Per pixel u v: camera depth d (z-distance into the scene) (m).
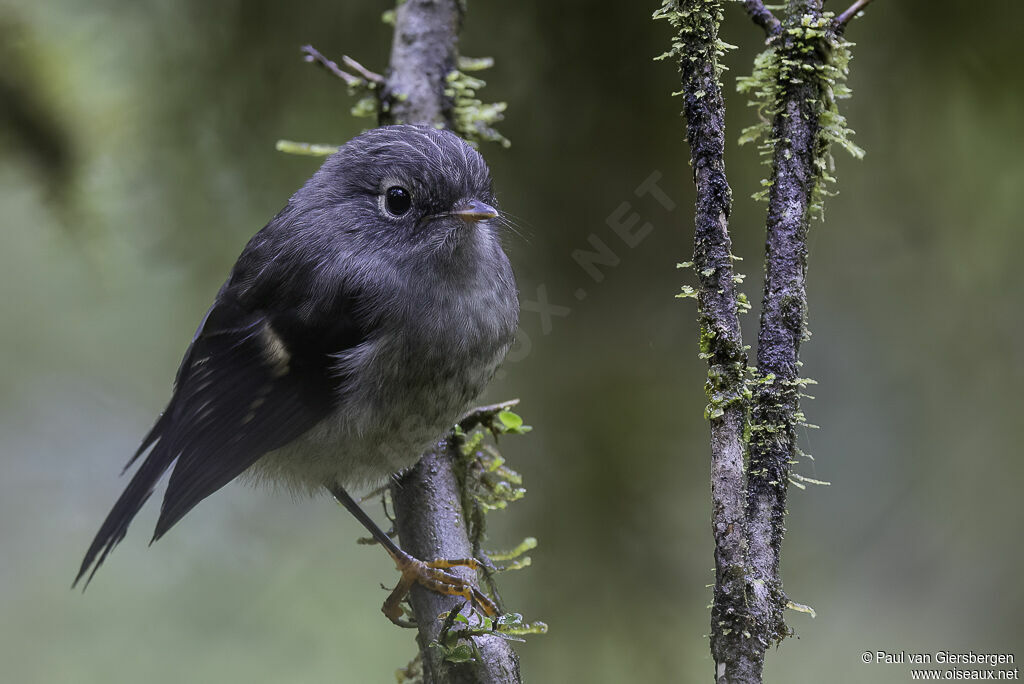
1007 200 8.88
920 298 9.65
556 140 8.59
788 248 4.07
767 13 4.38
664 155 8.51
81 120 9.48
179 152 9.32
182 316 11.00
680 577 8.68
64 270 11.80
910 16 8.40
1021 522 9.55
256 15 8.95
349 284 5.71
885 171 8.84
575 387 8.76
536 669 8.66
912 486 9.83
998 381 9.76
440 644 4.66
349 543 10.59
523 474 8.79
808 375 10.06
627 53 8.44
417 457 5.90
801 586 9.60
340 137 9.08
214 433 5.95
